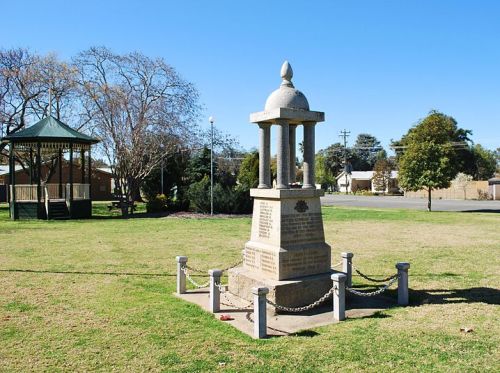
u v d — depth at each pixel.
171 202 33.16
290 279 8.29
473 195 61.34
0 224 23.84
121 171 30.69
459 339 6.64
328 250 8.78
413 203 46.81
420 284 10.21
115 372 5.59
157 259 13.46
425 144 34.09
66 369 5.68
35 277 10.98
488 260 13.24
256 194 8.95
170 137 31.86
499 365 5.73
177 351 6.25
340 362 5.84
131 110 30.39
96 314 7.96
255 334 6.80
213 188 31.16
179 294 9.38
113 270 11.85
